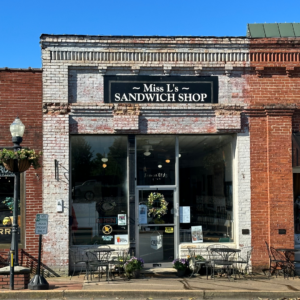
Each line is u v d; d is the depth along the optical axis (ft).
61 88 37.22
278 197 37.73
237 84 38.47
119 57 37.86
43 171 36.73
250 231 37.78
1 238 36.76
